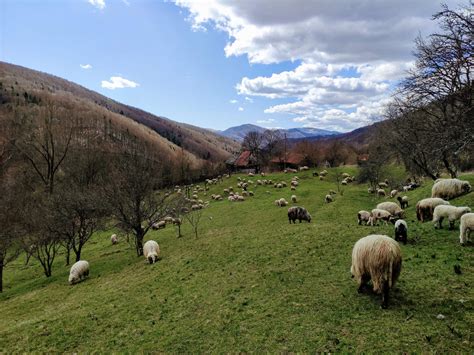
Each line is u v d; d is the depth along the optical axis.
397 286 13.76
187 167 124.69
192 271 23.53
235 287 18.41
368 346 10.33
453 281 13.25
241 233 32.78
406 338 10.30
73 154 79.00
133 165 41.84
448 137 17.45
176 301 18.42
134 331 15.64
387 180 67.31
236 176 110.31
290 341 11.74
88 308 20.34
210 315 15.55
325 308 13.47
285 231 28.83
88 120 148.25
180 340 13.82
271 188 81.12
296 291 16.00
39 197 59.34
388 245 12.18
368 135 74.00
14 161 79.19
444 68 16.17
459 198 27.02
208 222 54.06
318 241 23.50
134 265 32.03
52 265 45.19
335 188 70.62
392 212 30.22
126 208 38.84
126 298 20.91
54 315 20.39
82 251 50.50
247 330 13.30
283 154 137.62
